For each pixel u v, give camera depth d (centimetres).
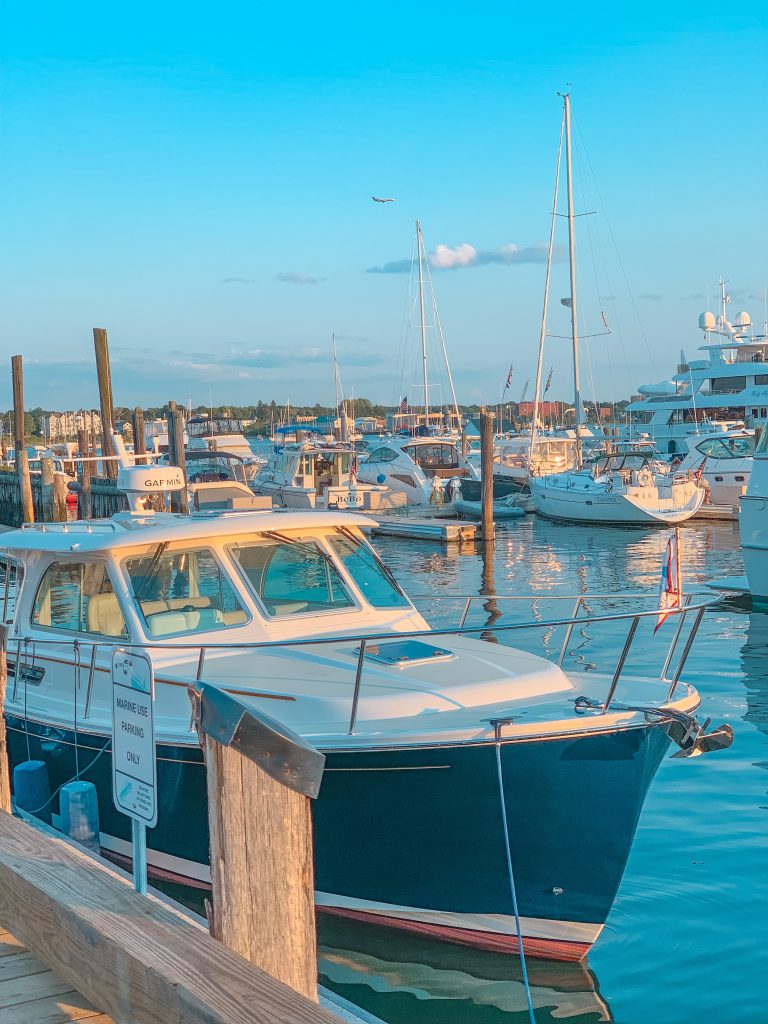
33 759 734
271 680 632
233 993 270
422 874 596
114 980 305
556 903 583
